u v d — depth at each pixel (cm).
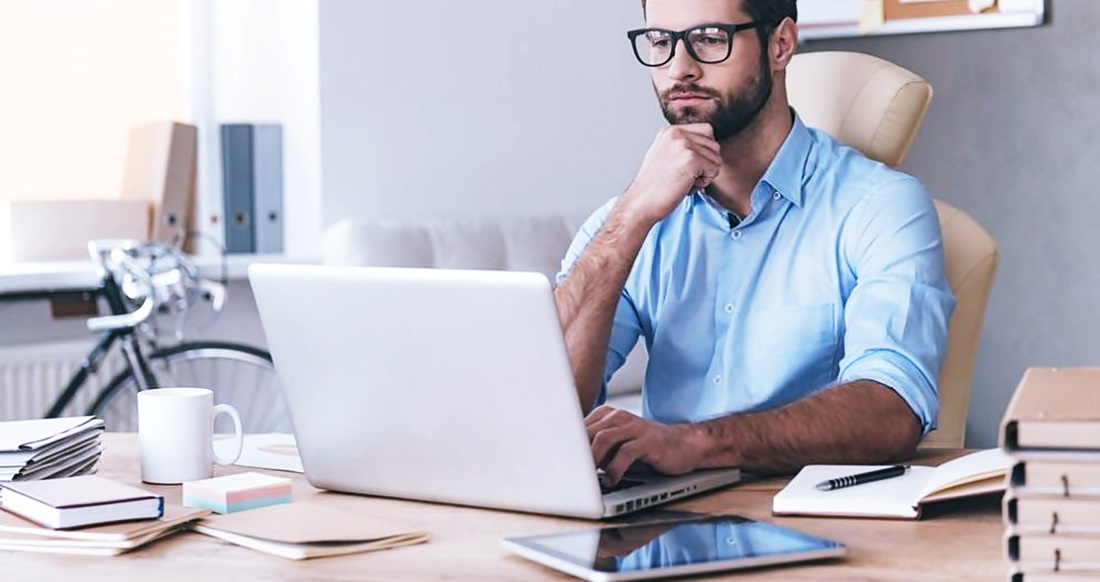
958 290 213
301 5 388
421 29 397
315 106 382
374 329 140
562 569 115
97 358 360
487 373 134
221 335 403
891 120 223
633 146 448
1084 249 425
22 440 150
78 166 399
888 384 169
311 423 150
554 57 427
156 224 385
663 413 204
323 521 131
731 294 202
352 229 354
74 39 395
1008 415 103
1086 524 101
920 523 131
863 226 193
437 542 128
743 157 200
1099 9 417
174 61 412
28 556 126
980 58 434
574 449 132
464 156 408
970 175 438
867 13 446
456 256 366
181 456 155
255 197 393
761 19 193
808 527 131
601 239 195
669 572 112
